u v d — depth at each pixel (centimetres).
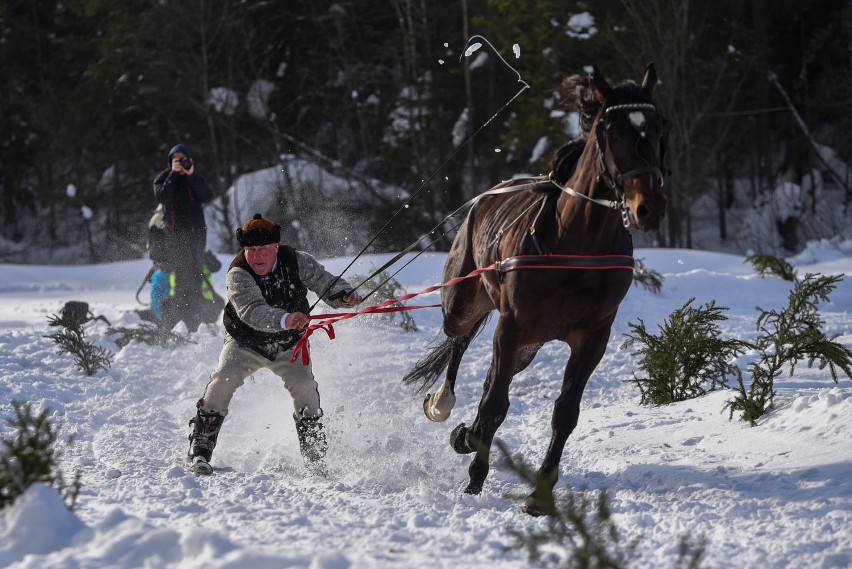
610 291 622
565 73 3362
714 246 3884
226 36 3931
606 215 612
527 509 566
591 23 3291
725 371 882
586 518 541
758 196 3862
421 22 3944
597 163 602
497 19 3462
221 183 3728
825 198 3916
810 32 3981
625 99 593
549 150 3198
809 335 798
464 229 767
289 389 718
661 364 880
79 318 1366
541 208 643
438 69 3747
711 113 3338
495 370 640
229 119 4000
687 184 3253
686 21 3097
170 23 3947
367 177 3831
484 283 711
